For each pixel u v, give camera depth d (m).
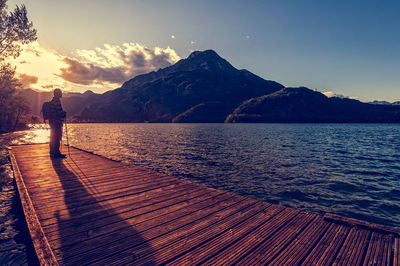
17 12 21.78
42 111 10.67
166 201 5.38
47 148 14.93
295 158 23.20
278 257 3.11
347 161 22.09
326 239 3.62
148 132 83.19
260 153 26.67
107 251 3.18
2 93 24.23
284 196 10.89
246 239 3.60
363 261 3.02
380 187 12.78
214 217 4.46
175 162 19.98
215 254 3.17
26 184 6.66
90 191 6.09
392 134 76.94
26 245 4.63
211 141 43.88
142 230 3.86
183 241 3.51
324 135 68.38
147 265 2.88
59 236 3.60
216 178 14.28
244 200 5.52
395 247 3.33
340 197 10.92
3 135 50.59
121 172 8.43
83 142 39.81
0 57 22.27
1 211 6.70
